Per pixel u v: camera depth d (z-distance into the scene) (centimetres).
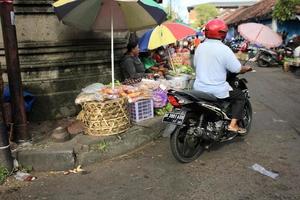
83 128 572
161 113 645
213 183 436
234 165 487
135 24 614
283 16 1917
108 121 526
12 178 456
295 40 1742
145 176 460
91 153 501
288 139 586
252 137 599
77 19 546
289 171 464
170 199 400
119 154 532
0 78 501
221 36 495
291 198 396
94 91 554
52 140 518
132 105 596
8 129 537
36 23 627
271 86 1152
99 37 698
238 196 403
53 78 654
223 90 501
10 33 481
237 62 492
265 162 494
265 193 408
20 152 481
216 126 506
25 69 627
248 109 600
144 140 573
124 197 408
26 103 598
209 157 518
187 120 484
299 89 1080
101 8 562
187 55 1236
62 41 647
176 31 848
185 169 479
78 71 684
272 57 1748
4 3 473
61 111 664
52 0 632
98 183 444
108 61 728
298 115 741
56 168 481
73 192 423
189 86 775
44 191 427
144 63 888
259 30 562
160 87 653
